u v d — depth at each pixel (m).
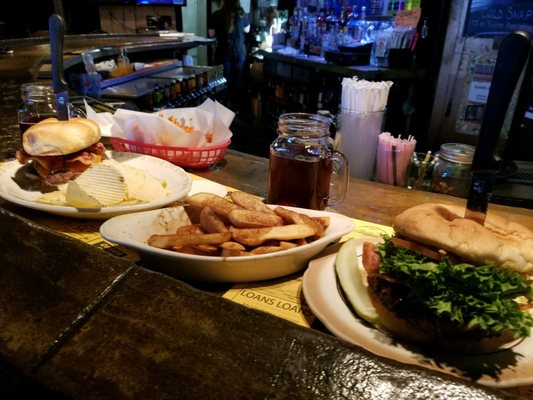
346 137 1.71
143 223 0.92
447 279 0.66
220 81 6.22
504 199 2.62
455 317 0.61
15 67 3.15
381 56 4.09
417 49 3.96
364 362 0.46
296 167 1.09
